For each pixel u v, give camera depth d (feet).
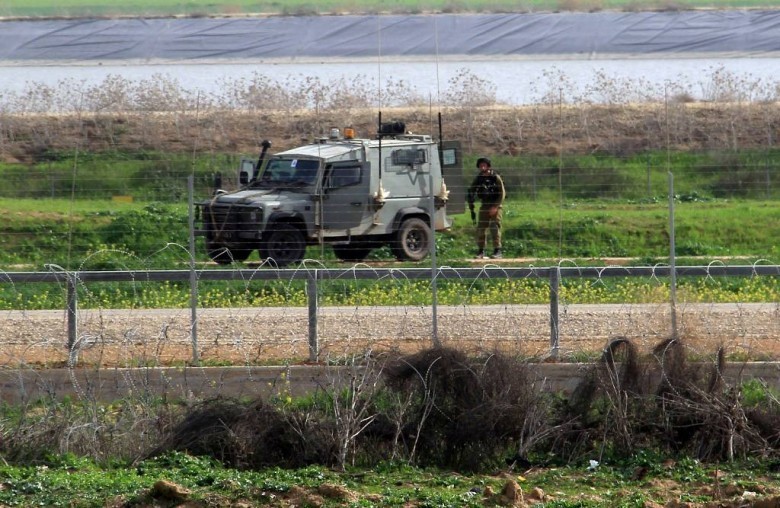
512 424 140.05
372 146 279.49
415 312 200.75
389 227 281.54
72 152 379.96
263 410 139.64
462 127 426.51
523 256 288.71
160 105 427.74
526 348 165.48
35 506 118.21
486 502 120.26
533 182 362.74
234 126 418.10
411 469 135.64
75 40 512.22
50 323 194.08
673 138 414.62
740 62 505.25
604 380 144.05
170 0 581.53
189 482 125.08
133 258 257.55
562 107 439.63
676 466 135.33
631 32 526.57
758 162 377.91
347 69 494.59
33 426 138.41
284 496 122.42
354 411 139.23
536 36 526.98
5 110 407.85
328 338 177.68
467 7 550.77
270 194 271.49
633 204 339.36
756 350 164.86
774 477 132.26
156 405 145.18
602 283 220.84
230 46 510.99
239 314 202.18
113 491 121.90
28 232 293.84
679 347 147.23
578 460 138.72
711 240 303.89
